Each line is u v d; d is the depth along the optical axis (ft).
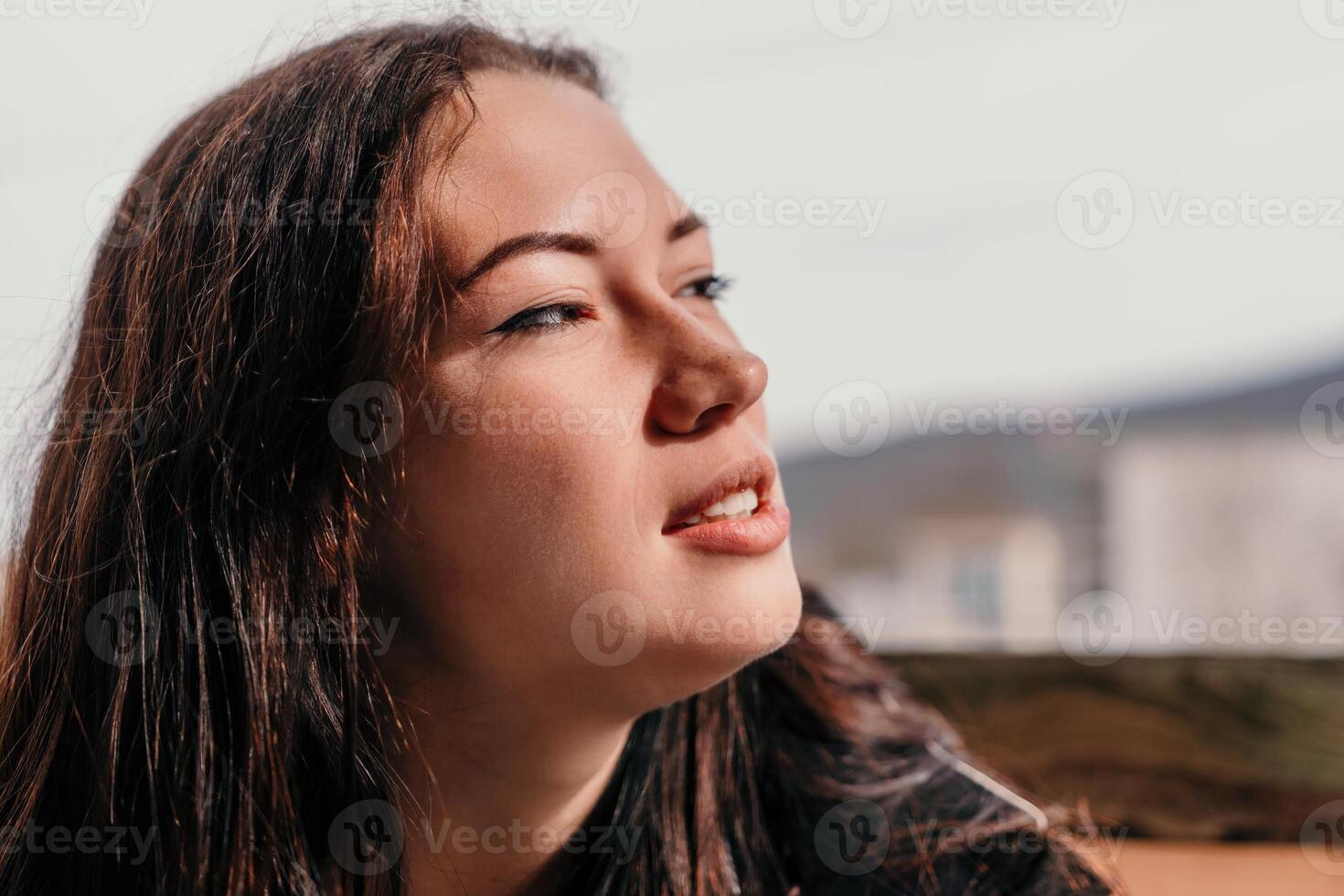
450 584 1.55
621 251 1.57
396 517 1.57
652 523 1.48
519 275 1.50
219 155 1.79
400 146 1.56
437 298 1.52
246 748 1.61
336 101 1.69
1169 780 2.57
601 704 1.56
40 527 1.94
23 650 1.90
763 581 1.51
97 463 1.81
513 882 1.77
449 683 1.63
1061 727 2.65
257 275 1.67
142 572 1.72
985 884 1.92
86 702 1.75
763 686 2.23
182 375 1.74
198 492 1.70
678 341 1.52
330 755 1.63
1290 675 2.52
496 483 1.49
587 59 2.17
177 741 1.66
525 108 1.65
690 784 1.92
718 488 1.49
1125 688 2.63
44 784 1.77
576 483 1.46
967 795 2.12
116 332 1.89
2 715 1.90
